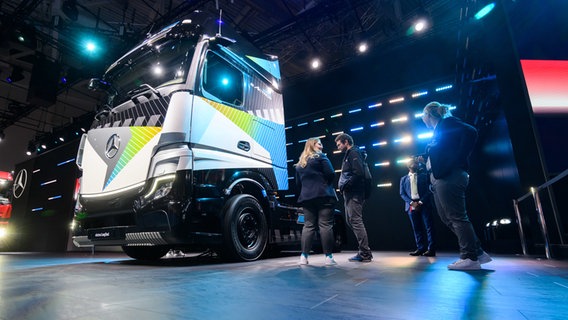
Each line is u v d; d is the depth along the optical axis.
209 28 3.49
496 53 4.48
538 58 4.27
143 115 3.12
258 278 1.91
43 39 9.48
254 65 4.09
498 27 4.51
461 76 6.19
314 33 9.80
